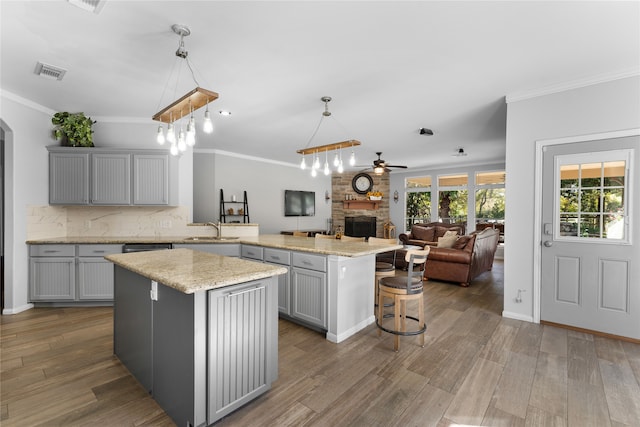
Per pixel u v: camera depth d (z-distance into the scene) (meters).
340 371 2.26
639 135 2.71
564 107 3.05
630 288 2.79
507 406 1.86
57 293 3.59
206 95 2.16
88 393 1.97
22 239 3.48
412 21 2.08
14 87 3.17
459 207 8.36
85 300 3.63
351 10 1.96
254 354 1.86
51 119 3.83
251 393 1.84
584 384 2.10
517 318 3.36
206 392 1.62
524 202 3.29
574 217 3.04
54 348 2.59
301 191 8.51
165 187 3.96
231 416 1.76
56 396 1.93
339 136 5.31
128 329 2.22
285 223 8.23
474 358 2.47
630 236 2.78
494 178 7.83
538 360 2.44
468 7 1.93
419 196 9.06
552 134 3.12
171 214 4.38
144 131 4.18
